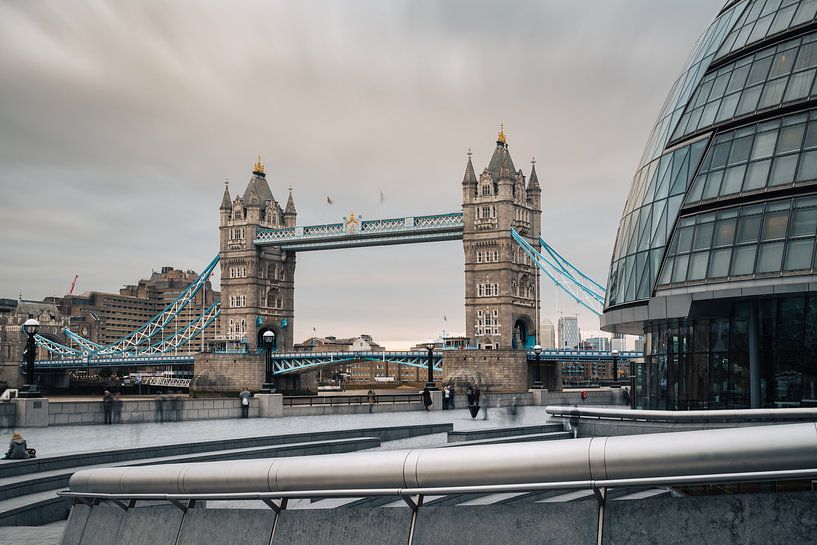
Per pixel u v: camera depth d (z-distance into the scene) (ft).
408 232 601.21
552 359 552.82
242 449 104.83
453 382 545.03
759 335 106.93
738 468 33.94
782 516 34.45
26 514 73.20
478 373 547.08
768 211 105.70
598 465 36.22
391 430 136.77
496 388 541.34
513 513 38.86
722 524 35.32
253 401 184.55
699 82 126.31
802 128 106.32
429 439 134.92
